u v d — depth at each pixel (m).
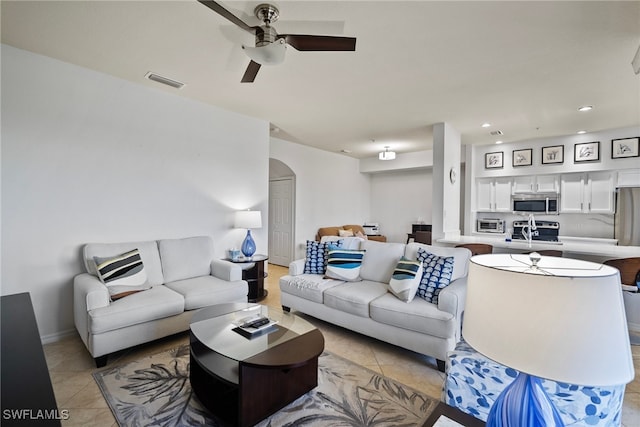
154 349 2.67
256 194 4.38
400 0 1.89
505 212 5.92
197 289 2.93
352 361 2.53
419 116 4.14
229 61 2.74
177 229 3.59
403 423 1.82
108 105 3.05
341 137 5.47
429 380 2.26
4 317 1.57
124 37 2.37
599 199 4.89
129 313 2.40
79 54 2.65
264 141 4.46
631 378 0.73
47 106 2.72
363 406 1.96
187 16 2.10
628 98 3.42
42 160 2.71
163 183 3.46
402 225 7.72
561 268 1.05
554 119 4.20
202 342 1.94
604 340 0.74
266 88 3.29
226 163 4.03
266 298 4.11
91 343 2.28
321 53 2.53
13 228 2.60
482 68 2.77
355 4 1.93
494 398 1.44
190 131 3.67
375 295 2.85
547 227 5.42
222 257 4.01
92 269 2.78
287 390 1.94
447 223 4.54
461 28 2.17
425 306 2.51
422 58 2.60
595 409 1.32
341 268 3.33
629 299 3.07
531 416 0.86
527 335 0.78
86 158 2.94
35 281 2.70
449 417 1.14
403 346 2.55
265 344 1.92
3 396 0.92
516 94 3.34
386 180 8.00
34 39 2.41
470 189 6.02
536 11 1.97
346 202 7.54
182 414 1.85
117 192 3.14
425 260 2.88
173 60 2.72
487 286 0.88
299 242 6.41
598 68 2.73
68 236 2.86
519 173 5.56
